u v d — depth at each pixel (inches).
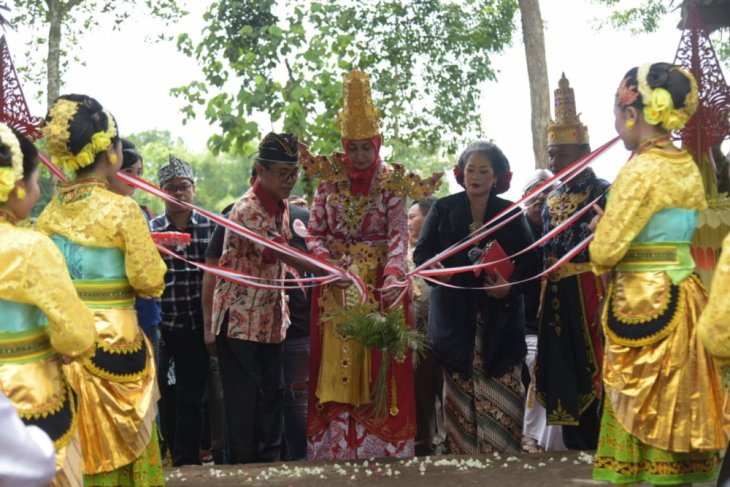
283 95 418.6
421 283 262.4
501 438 219.6
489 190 222.8
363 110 207.9
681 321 144.2
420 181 209.3
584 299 214.5
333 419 212.1
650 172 144.7
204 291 229.9
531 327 256.2
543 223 223.9
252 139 414.3
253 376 219.6
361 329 200.5
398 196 211.0
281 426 234.1
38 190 125.8
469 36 519.8
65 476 123.6
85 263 152.9
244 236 201.8
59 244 154.6
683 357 143.4
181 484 195.3
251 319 218.1
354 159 210.4
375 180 212.1
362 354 210.8
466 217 223.9
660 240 146.6
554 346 215.9
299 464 208.8
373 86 500.7
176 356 240.1
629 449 147.6
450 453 231.5
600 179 217.3
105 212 152.3
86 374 151.3
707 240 199.9
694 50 205.3
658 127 149.2
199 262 239.8
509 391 220.5
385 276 207.9
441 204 227.1
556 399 214.2
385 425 211.3
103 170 155.8
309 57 417.7
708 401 142.9
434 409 247.0
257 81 409.1
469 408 222.2
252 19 429.1
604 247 145.9
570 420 213.0
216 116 410.0
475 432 222.7
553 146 222.7
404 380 212.8
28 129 206.5
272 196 219.1
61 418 124.0
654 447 144.8
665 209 145.8
